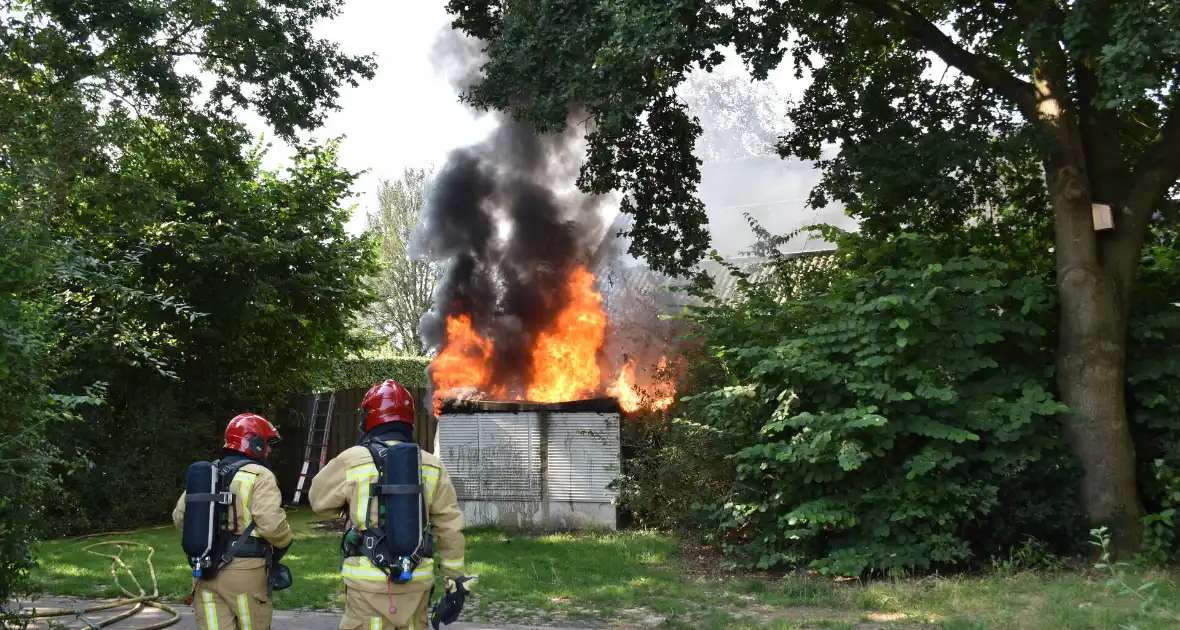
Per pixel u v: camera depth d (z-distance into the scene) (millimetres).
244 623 4457
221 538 4457
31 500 6047
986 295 9680
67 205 9523
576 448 12602
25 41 11758
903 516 8891
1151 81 8211
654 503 11930
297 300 16922
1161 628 6441
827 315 10180
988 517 9383
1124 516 9219
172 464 15336
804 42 12883
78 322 9164
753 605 7922
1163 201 10891
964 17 11789
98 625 6145
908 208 10953
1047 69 10172
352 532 4051
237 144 14953
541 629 7043
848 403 9531
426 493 4129
